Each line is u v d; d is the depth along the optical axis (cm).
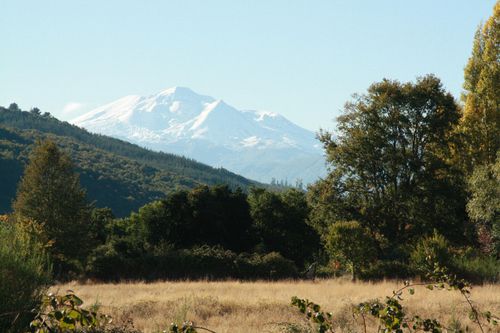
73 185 6481
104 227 9306
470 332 1778
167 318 2036
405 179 5575
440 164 5472
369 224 5559
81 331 977
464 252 4969
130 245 5716
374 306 932
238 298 2567
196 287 3356
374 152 5444
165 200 6838
